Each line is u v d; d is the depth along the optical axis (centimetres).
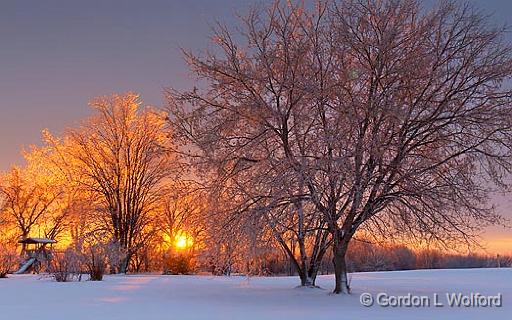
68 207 4431
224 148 1770
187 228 1991
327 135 1541
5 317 1264
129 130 4203
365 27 1723
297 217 1708
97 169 4172
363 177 1571
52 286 2338
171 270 3891
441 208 1600
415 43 1708
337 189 1638
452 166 1639
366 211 1681
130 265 4803
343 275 1872
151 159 4050
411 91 1683
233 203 1761
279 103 1731
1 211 4834
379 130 1627
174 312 1356
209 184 1850
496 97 1675
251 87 1739
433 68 1675
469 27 1719
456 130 1684
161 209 4119
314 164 1521
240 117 1750
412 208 1620
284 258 2342
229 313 1337
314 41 1730
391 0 1712
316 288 2080
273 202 1586
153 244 4438
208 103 1800
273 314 1315
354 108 1567
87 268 2997
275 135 1742
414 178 1608
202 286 2319
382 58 1650
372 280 2580
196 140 1775
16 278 3066
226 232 1731
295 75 1677
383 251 2644
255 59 1723
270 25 1759
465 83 1695
